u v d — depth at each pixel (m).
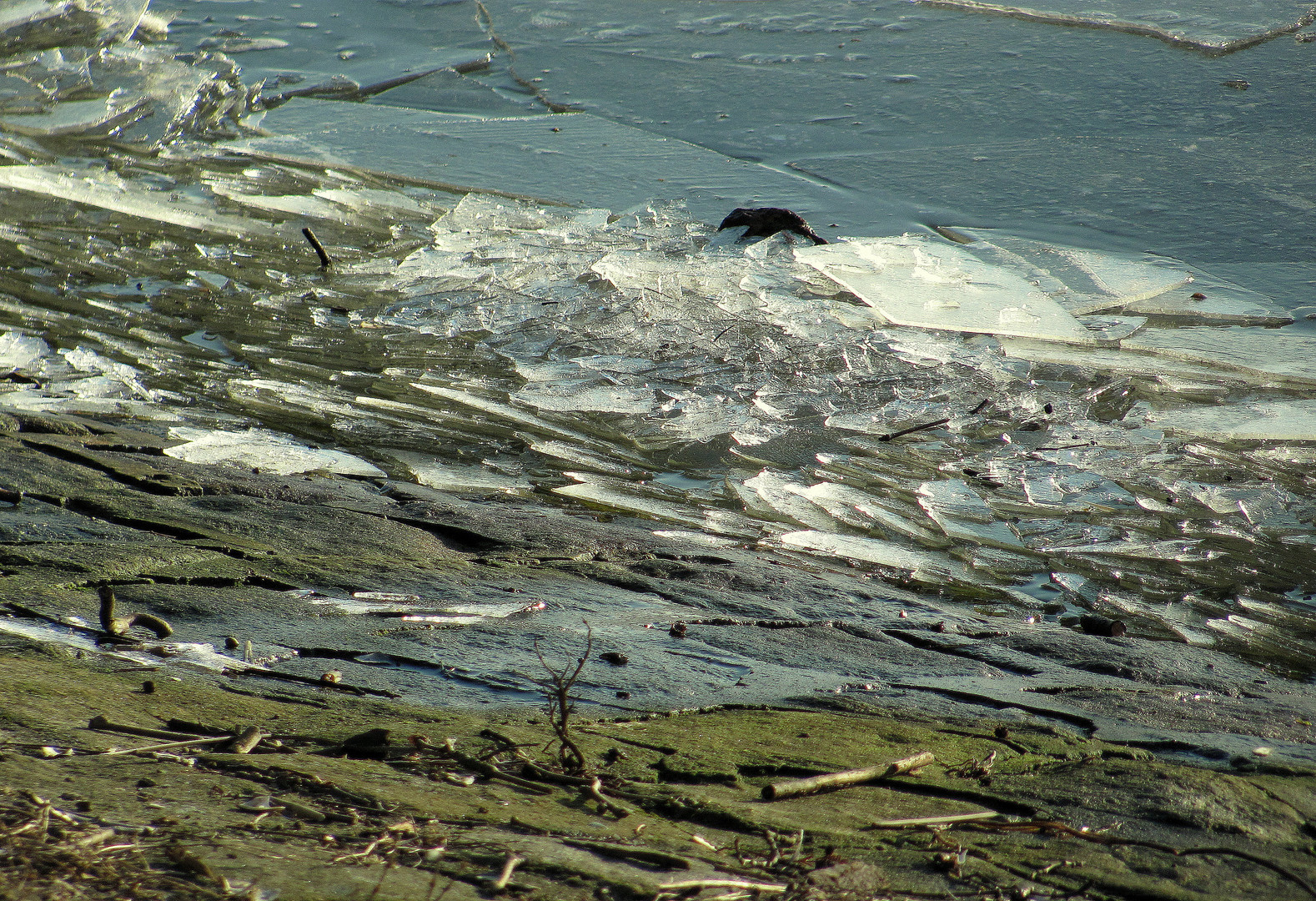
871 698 12.84
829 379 29.48
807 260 36.19
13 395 26.08
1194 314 33.31
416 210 41.66
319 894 6.32
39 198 41.25
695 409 27.88
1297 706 13.91
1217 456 25.41
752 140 46.84
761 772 10.05
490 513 20.47
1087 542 21.81
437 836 7.53
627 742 10.60
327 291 35.00
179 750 8.94
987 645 15.76
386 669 12.59
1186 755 11.62
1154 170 42.41
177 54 56.28
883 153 45.22
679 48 56.69
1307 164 42.22
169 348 30.38
